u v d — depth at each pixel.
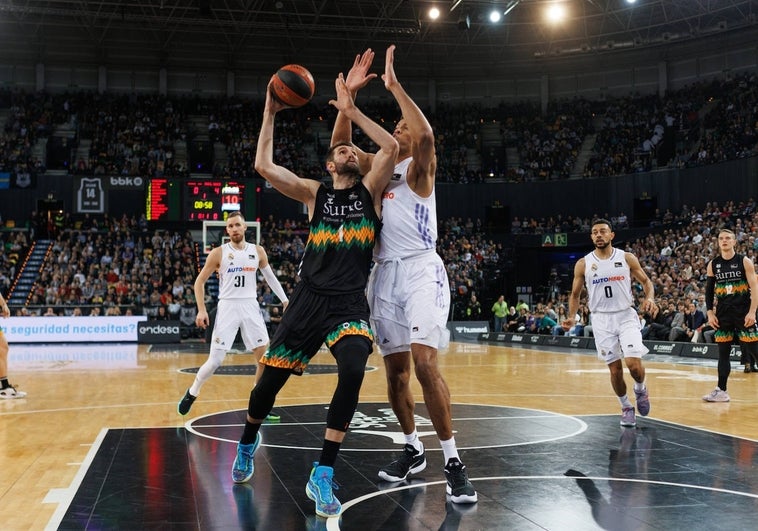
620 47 30.70
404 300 3.96
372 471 4.23
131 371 11.55
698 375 10.41
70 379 10.25
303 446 5.03
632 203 27.77
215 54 31.95
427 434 5.50
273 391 3.81
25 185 26.48
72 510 3.35
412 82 33.38
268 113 3.90
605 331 6.02
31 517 3.29
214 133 30.17
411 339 3.81
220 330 6.39
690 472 4.12
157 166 27.67
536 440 5.20
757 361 7.61
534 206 29.25
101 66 31.03
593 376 10.57
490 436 5.38
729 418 6.29
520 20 29.58
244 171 28.61
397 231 3.99
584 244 26.59
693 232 22.64
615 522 3.13
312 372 11.37
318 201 3.86
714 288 7.69
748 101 26.62
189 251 24.67
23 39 29.98
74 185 26.59
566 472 4.14
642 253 23.61
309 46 32.16
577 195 28.78
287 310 3.81
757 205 22.12
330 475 3.38
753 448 4.85
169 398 7.98
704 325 14.34
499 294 25.73
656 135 28.64
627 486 3.79
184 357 14.85
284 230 27.14
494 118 32.34
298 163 29.50
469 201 29.61
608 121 30.53
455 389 8.86
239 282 6.48
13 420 6.35
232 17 27.55
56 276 22.45
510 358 14.55
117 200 27.06
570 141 30.81
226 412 6.82
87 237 25.30
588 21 29.92
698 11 28.48
